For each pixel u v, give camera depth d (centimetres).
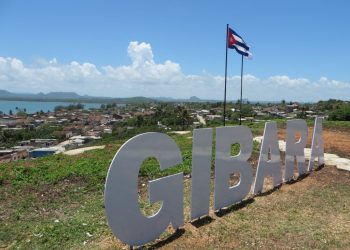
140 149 581
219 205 764
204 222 699
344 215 765
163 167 623
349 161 1277
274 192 918
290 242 626
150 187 601
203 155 705
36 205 796
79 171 1037
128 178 567
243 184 825
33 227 672
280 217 742
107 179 540
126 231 567
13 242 610
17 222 702
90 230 652
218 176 756
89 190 905
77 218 715
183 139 1791
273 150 942
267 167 922
